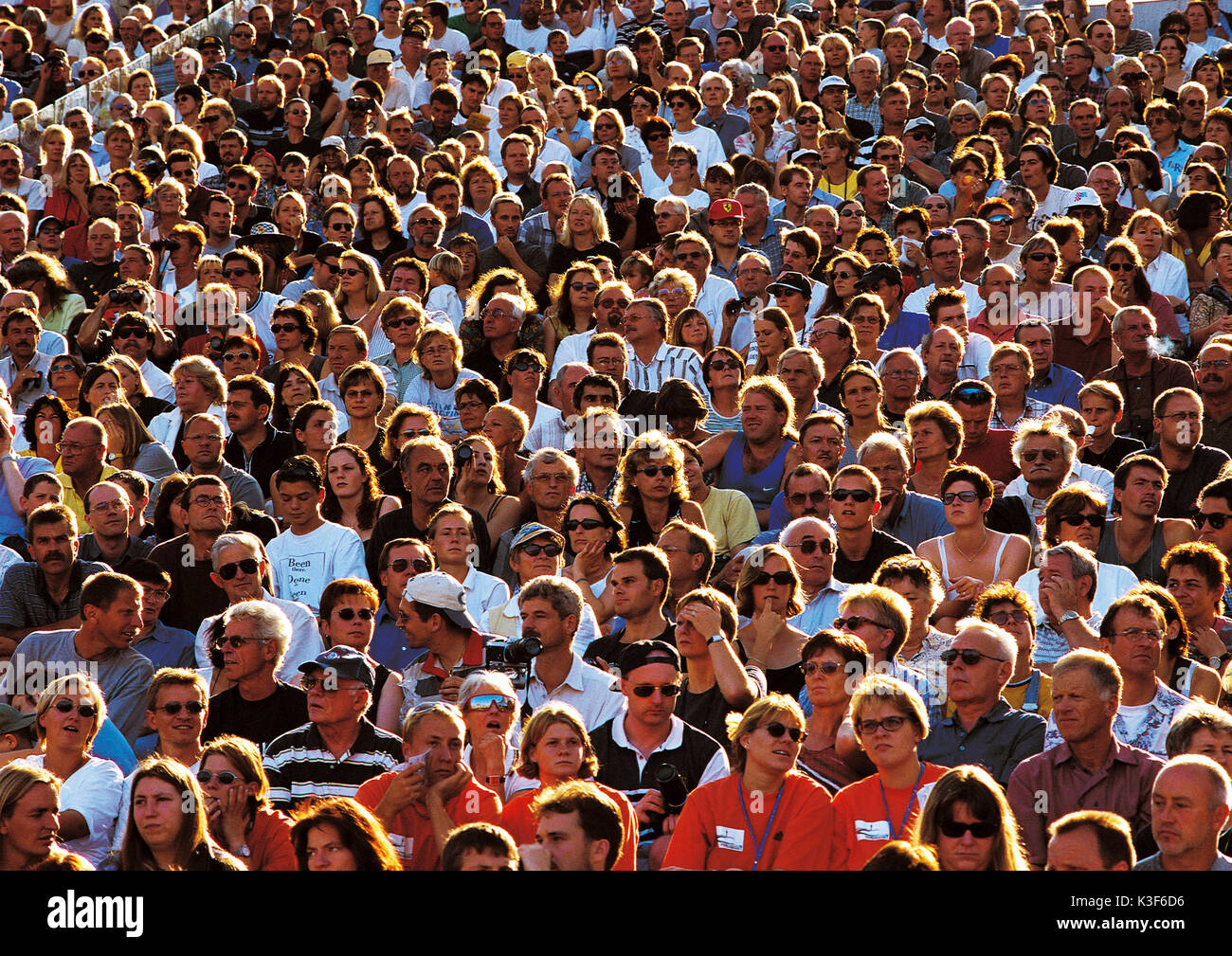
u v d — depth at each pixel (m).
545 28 21.42
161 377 12.77
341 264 13.57
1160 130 17.23
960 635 6.96
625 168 16.75
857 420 10.73
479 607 8.83
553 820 5.54
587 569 8.80
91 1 24.02
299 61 19.34
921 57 20.06
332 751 6.90
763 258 13.27
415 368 12.32
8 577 9.18
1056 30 20.42
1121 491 9.09
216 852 5.95
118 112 19.42
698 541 8.53
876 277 12.85
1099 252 14.87
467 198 15.88
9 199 16.31
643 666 6.79
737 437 10.55
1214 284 13.55
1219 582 7.91
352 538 9.52
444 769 6.34
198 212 15.88
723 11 21.14
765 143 17.39
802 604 7.90
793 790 6.26
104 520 9.50
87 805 6.89
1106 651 7.05
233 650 7.51
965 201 15.52
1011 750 6.88
